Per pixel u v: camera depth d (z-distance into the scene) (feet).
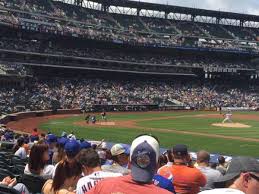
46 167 33.06
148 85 399.24
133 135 183.21
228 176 14.39
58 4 380.58
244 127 235.81
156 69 401.29
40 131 187.52
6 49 308.19
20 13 334.24
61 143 37.58
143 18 433.48
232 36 452.35
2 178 36.78
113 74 389.80
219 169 47.03
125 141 160.35
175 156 30.89
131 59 389.39
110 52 388.98
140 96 372.17
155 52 415.64
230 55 445.37
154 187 16.07
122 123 246.27
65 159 26.71
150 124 243.60
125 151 31.45
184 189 29.53
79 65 353.31
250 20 468.75
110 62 371.97
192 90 415.44
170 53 422.82
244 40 449.06
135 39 390.01
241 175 14.16
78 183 24.66
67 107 307.99
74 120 256.11
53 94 318.04
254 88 448.65
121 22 413.80
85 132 190.49
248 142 168.96
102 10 418.31
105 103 339.36
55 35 343.26
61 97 317.83
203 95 410.52
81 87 350.02
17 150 60.59
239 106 404.98
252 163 14.25
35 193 32.55
